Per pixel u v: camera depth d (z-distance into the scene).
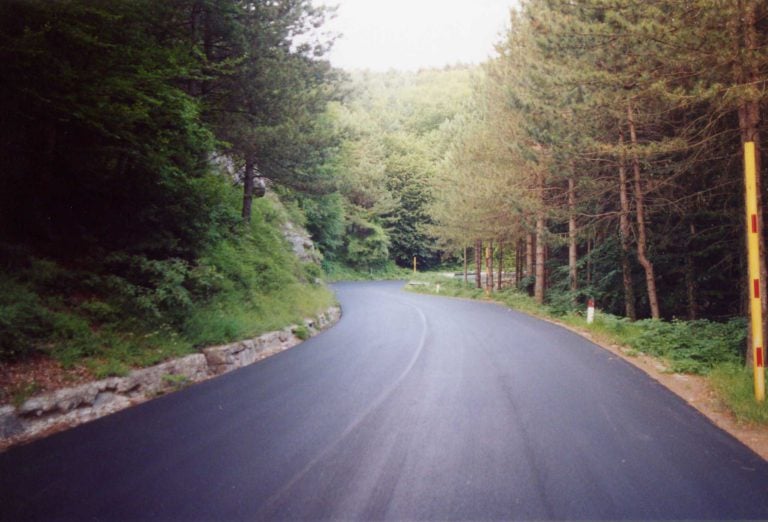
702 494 3.96
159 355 7.75
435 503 3.79
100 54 7.54
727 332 13.17
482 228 26.31
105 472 4.34
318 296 19.56
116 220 9.32
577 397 7.01
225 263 13.02
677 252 19.08
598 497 3.89
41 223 8.27
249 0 13.85
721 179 14.00
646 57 9.42
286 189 20.23
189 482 4.14
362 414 6.13
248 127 14.59
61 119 7.05
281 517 3.57
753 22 8.41
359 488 4.05
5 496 3.88
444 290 34.78
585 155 14.76
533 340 12.67
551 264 26.83
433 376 8.34
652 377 8.62
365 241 56.03
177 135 9.62
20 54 6.44
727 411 6.48
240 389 7.45
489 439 5.23
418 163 65.56
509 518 3.56
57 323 6.89
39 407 5.52
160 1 9.63
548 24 11.34
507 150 21.61
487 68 23.38
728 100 8.38
